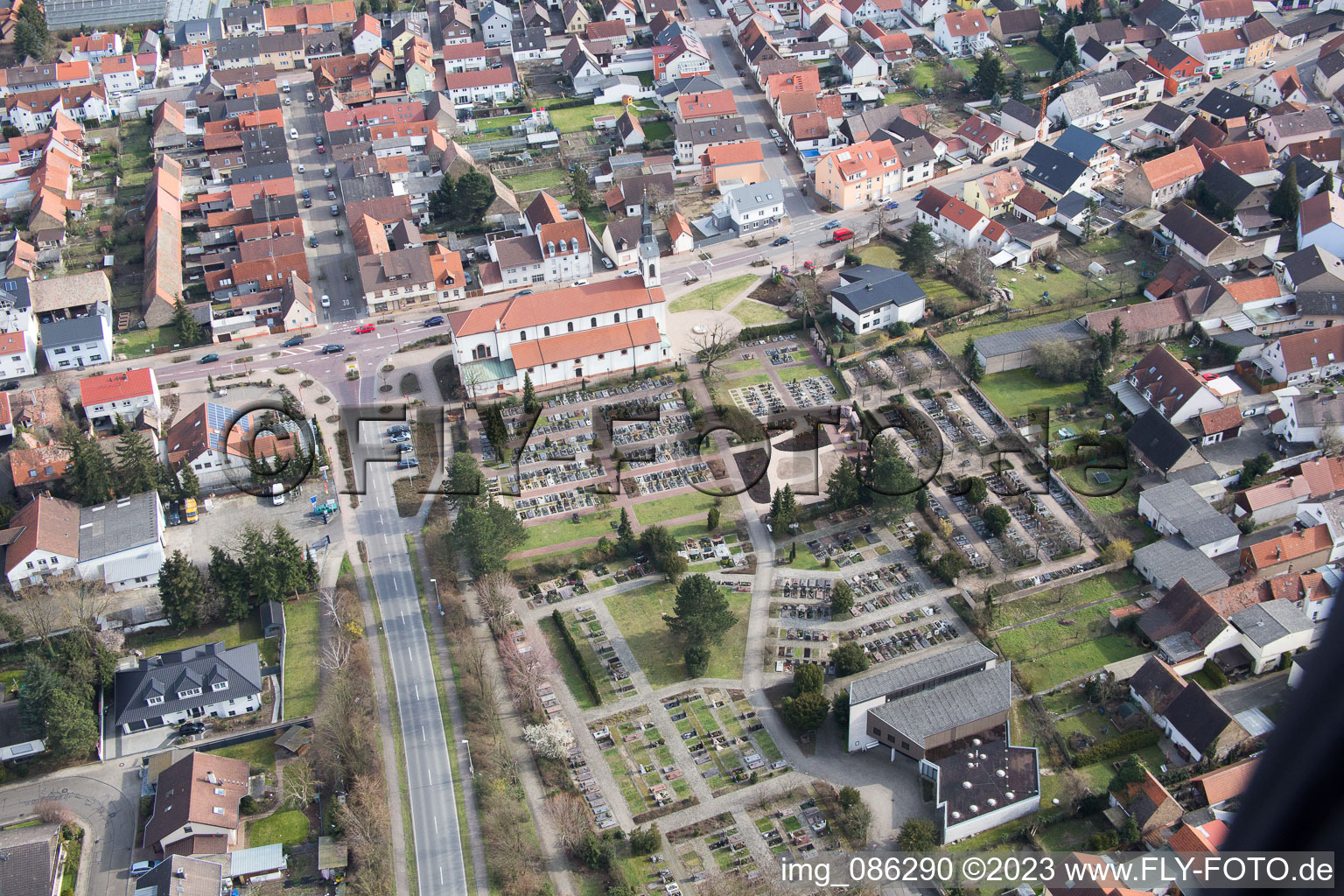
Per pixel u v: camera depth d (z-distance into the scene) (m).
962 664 180.50
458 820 170.25
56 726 177.62
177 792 169.75
